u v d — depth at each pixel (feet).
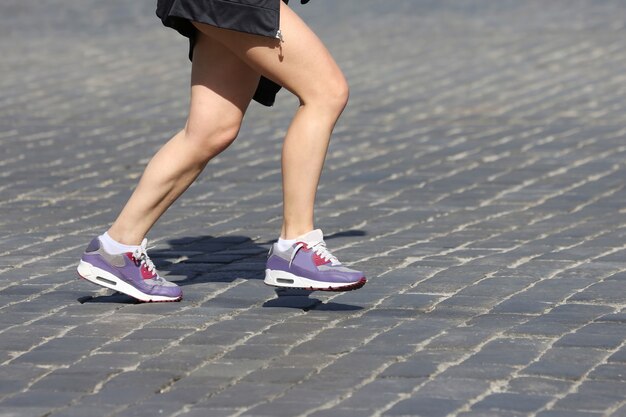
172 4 32.55
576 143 61.57
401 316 33.96
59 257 42.06
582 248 41.68
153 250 43.11
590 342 31.14
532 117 69.15
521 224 45.85
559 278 37.70
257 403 27.12
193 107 34.04
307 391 27.86
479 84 80.59
